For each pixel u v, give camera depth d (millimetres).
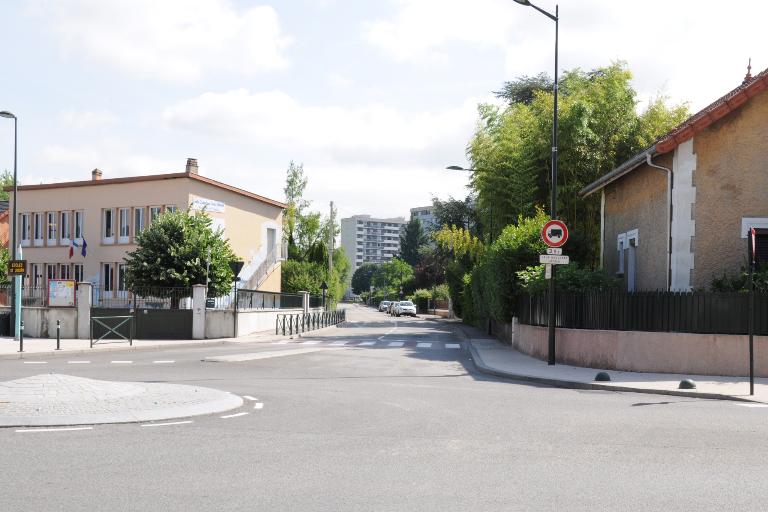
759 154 18516
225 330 33688
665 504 5688
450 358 23047
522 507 5578
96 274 43375
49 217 45219
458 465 7051
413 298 100625
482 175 36719
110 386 11891
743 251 18500
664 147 18703
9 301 36312
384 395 12805
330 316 50312
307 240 74562
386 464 7086
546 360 20219
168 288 33094
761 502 5758
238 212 46000
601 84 33281
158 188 41781
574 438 8523
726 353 15914
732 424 9586
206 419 9906
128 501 5699
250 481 6375
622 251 24125
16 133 29281
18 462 7121
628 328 17109
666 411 10875
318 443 8180
